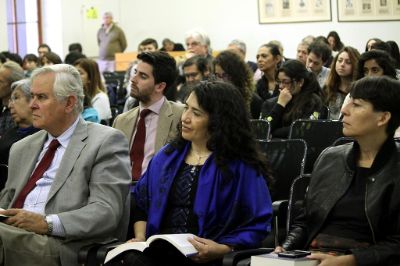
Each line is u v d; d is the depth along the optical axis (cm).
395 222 272
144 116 423
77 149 332
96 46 1413
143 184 322
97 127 340
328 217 287
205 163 305
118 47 1352
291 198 326
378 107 277
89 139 335
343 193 285
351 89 286
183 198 306
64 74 336
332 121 452
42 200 335
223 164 299
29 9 1405
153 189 315
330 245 283
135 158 417
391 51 693
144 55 419
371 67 482
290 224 322
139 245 284
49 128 338
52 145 341
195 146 313
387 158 279
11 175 351
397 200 271
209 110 305
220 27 1385
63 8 1403
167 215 309
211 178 300
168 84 423
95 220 314
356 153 288
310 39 878
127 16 1441
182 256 291
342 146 296
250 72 549
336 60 571
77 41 1411
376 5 1316
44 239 310
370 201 276
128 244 286
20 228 309
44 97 334
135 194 327
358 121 279
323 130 454
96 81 628
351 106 282
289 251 267
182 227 303
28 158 348
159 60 419
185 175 309
